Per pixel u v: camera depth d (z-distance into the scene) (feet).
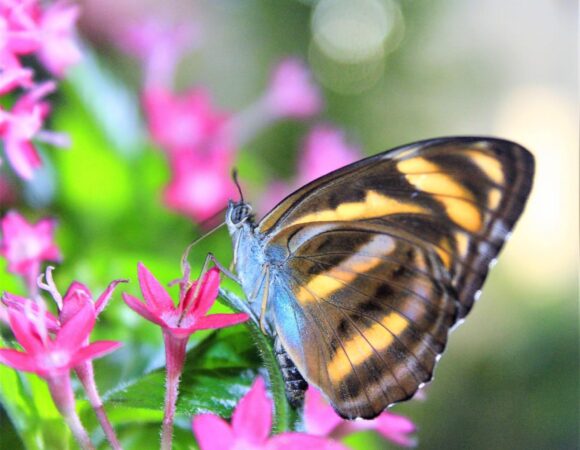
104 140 1.13
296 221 1.01
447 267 0.98
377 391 0.99
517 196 0.97
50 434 0.96
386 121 2.21
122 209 1.13
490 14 2.51
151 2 1.55
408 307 0.99
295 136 1.69
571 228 2.61
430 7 2.30
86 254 1.12
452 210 0.98
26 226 1.03
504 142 0.97
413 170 0.98
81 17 1.29
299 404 0.98
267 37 2.11
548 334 2.24
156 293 0.94
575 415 2.05
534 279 2.48
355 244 0.99
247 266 1.01
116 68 1.24
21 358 0.91
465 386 2.11
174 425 0.98
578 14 2.69
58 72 1.03
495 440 2.02
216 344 0.98
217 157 1.16
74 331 0.92
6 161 1.10
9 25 0.98
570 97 2.68
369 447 1.04
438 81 2.35
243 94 2.04
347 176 1.00
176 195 1.14
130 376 1.03
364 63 2.16
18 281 1.03
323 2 2.14
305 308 1.00
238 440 0.90
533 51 2.61
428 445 1.93
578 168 2.64
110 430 0.93
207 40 1.99
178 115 1.16
